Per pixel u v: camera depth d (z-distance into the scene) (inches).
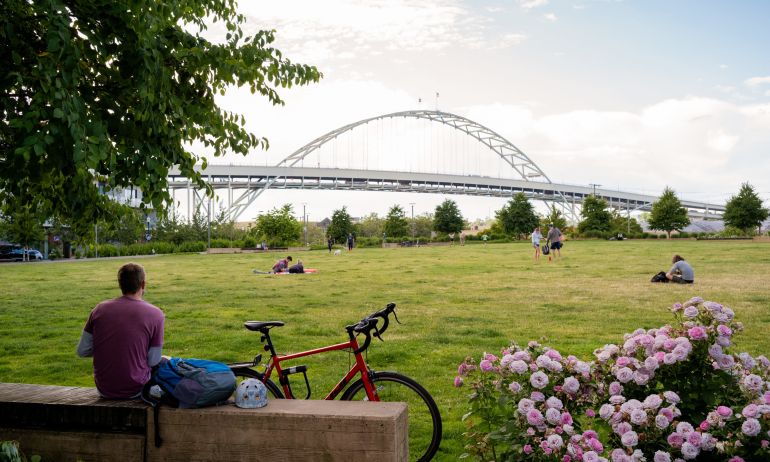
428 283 1013.2
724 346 175.5
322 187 6668.3
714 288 829.2
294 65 265.7
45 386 206.7
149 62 213.6
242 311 677.3
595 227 3666.3
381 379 207.8
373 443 164.1
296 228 3390.7
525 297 780.6
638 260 1505.9
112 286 1029.2
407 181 7150.6
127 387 187.5
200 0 275.4
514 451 172.6
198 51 238.8
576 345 442.0
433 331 521.0
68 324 595.8
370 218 5689.0
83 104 198.5
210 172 5792.3
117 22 213.6
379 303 741.9
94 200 275.0
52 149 202.4
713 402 171.0
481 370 190.4
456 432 248.4
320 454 167.3
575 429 179.2
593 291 832.3
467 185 7642.7
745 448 156.9
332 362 390.9
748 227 3417.8
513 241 3811.5
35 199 279.6
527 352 189.3
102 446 182.7
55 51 189.9
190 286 1002.1
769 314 579.8
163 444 178.5
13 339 516.1
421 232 5216.5
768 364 187.9
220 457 174.6
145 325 191.3
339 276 1193.4
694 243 2620.6
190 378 179.8
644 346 184.2
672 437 158.4
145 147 230.2
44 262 2063.2
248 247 3063.5
